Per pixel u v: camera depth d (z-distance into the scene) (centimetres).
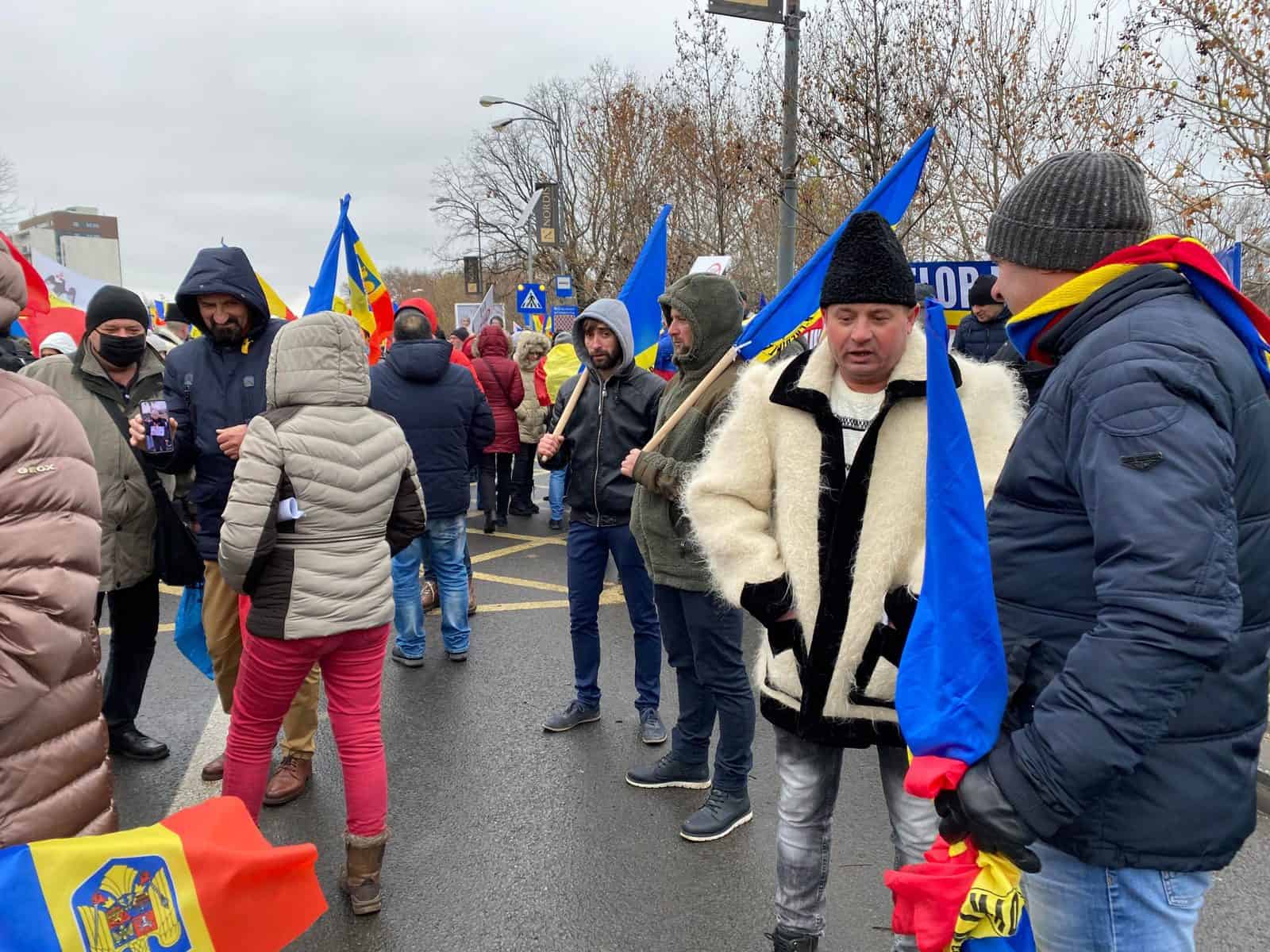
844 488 210
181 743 418
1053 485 141
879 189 318
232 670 374
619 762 395
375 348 627
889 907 291
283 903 191
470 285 4247
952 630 146
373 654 291
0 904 147
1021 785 128
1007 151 897
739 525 224
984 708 141
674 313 331
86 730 162
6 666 148
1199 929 278
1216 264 136
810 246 1138
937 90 878
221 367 349
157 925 168
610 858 319
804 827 235
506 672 508
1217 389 125
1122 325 135
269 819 349
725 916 287
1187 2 672
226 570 269
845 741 216
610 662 526
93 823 165
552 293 2644
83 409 373
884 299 197
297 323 280
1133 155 774
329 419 277
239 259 339
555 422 582
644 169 2264
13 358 379
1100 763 120
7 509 149
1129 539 121
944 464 152
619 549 407
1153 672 117
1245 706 135
